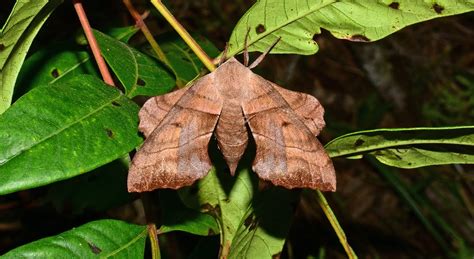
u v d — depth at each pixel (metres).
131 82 0.42
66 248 0.36
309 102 0.39
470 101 0.96
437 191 0.94
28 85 0.43
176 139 0.37
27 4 0.34
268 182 0.39
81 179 0.43
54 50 0.45
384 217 0.96
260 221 0.39
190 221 0.41
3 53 0.35
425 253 0.92
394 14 0.38
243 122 0.38
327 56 1.07
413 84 0.98
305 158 0.37
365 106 0.98
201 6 0.97
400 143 0.37
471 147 0.37
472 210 0.93
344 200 0.98
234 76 0.38
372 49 0.94
